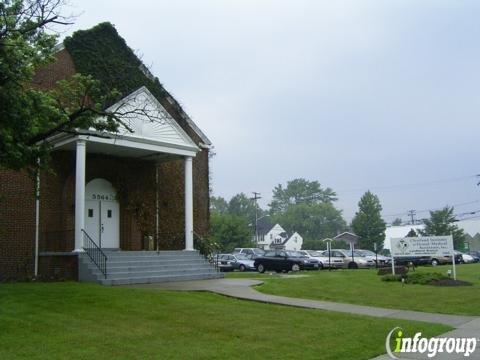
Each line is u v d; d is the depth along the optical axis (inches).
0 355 334.3
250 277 970.1
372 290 715.4
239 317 481.4
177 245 1073.5
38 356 334.3
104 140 858.8
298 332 433.1
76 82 716.7
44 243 866.1
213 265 939.3
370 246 3149.6
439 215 2854.3
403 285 777.6
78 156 821.2
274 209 6505.9
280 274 1154.7
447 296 668.7
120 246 1003.9
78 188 815.1
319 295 663.1
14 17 549.0
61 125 589.9
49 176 889.5
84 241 925.2
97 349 356.2
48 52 593.0
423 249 908.0
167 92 1121.4
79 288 611.5
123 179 1013.8
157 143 933.8
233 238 2967.5
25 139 561.3
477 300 640.4
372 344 411.2
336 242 3737.7
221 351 362.9
